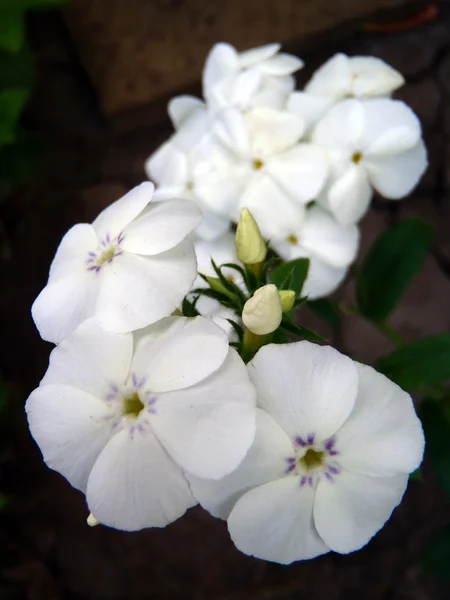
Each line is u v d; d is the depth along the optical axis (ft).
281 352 0.22
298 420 0.22
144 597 0.53
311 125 0.33
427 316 0.54
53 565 0.54
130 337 0.23
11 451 0.55
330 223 0.34
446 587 0.52
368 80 0.33
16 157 0.54
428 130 0.56
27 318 0.56
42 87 0.60
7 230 0.58
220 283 0.28
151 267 0.24
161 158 0.38
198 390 0.22
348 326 0.54
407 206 0.56
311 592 0.53
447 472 0.39
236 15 0.57
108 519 0.23
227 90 0.35
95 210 0.58
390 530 0.53
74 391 0.24
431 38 0.58
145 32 0.57
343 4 0.56
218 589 0.53
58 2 0.49
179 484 0.22
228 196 0.33
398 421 0.23
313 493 0.23
